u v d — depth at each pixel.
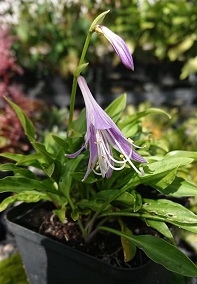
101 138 0.17
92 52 0.68
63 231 0.22
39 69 0.71
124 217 0.23
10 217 0.23
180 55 0.57
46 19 0.67
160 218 0.18
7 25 0.64
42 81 0.72
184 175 0.29
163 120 0.40
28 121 0.21
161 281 0.22
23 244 0.22
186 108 0.69
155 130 0.37
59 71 0.70
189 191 0.19
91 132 0.17
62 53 0.68
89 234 0.21
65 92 0.72
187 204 0.24
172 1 0.55
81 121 0.22
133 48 0.57
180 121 0.64
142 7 0.57
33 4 0.67
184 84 0.69
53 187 0.21
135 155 0.17
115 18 0.62
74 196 0.22
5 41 0.46
